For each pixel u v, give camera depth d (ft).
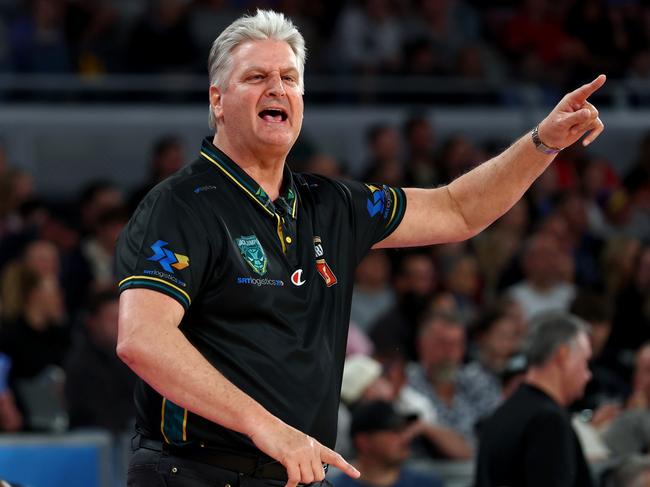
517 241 96.43
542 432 44.42
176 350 23.79
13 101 110.11
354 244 28.73
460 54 121.19
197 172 26.81
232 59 26.96
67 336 71.05
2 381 65.62
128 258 25.29
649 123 123.54
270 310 25.93
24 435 55.93
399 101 119.34
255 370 25.45
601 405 64.59
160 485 25.84
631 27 130.41
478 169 30.71
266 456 25.67
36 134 110.22
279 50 26.91
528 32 126.72
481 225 30.71
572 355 46.34
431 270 82.07
